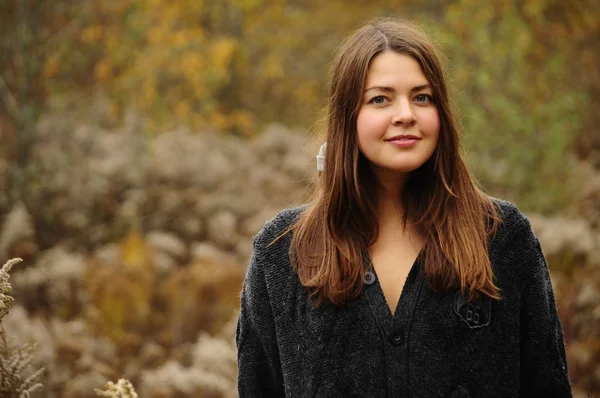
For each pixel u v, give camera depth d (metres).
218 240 8.51
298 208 2.30
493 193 8.91
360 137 2.11
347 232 2.14
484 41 9.47
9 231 7.05
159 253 7.76
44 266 6.79
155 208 8.80
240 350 2.33
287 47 16.36
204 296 6.68
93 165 9.00
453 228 2.08
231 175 10.16
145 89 10.93
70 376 5.43
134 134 9.86
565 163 9.26
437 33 9.35
